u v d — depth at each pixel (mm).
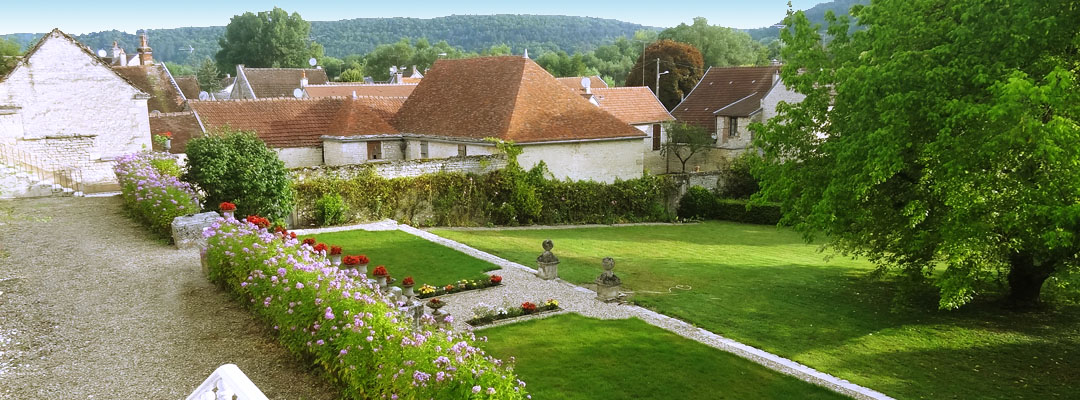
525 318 14898
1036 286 17766
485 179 28453
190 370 9180
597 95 42031
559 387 11234
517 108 29938
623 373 11938
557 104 31453
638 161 33375
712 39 92750
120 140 26031
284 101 33062
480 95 31812
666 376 11891
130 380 8852
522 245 23781
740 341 14328
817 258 24953
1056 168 13070
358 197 25609
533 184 29312
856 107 16453
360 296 9102
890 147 13922
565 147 30438
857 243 18500
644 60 66938
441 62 35812
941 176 13992
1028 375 13234
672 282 19344
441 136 30703
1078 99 12484
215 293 12258
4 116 23641
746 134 41188
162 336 10305
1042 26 13195
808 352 13969
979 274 15539
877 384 12406
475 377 7309
